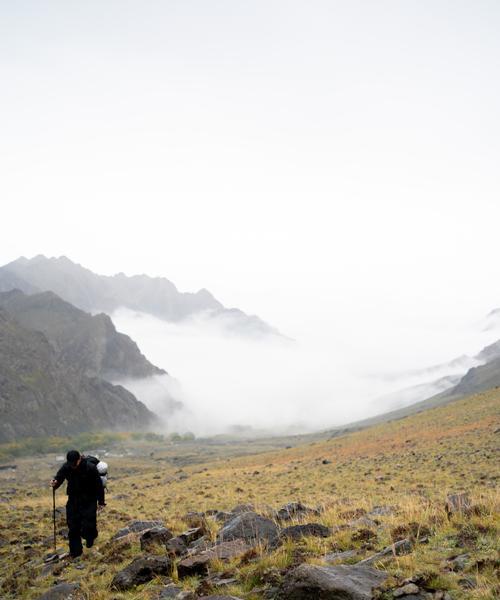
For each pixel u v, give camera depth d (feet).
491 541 23.76
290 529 30.30
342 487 90.02
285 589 20.24
